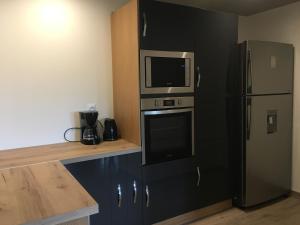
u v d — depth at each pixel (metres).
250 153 2.88
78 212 1.02
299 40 3.11
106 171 2.17
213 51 2.70
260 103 2.89
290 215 2.84
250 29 3.73
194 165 2.68
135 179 2.33
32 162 1.87
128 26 2.37
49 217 0.96
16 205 1.06
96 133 2.48
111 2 2.65
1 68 2.21
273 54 2.94
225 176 2.93
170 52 2.43
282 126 3.12
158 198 2.49
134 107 2.38
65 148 2.29
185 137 2.61
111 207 2.22
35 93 2.37
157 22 2.34
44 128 2.44
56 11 2.39
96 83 2.65
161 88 2.41
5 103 2.25
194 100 2.62
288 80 3.12
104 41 2.65
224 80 2.81
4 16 2.19
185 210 2.67
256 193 2.97
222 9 3.41
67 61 2.48
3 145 2.28
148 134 2.38
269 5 3.26
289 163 3.25
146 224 2.44
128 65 2.42
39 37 2.34
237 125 2.90
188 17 2.51
